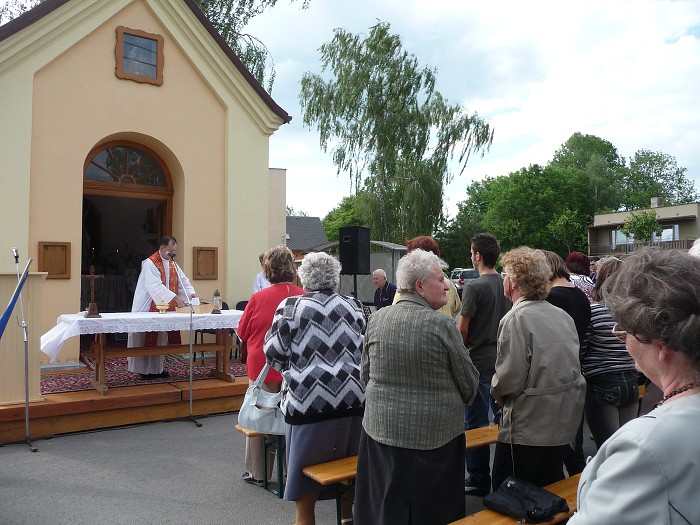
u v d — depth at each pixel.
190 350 6.41
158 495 4.33
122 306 10.98
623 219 50.09
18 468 4.89
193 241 9.45
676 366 1.19
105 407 6.06
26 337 5.48
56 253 8.17
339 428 3.43
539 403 3.11
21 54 7.88
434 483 2.68
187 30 9.30
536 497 2.85
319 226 47.09
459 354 2.69
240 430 4.55
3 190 7.76
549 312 3.20
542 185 58.66
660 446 1.05
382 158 24.70
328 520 4.05
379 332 2.77
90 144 8.51
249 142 9.93
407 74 24.11
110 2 8.59
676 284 1.18
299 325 3.40
